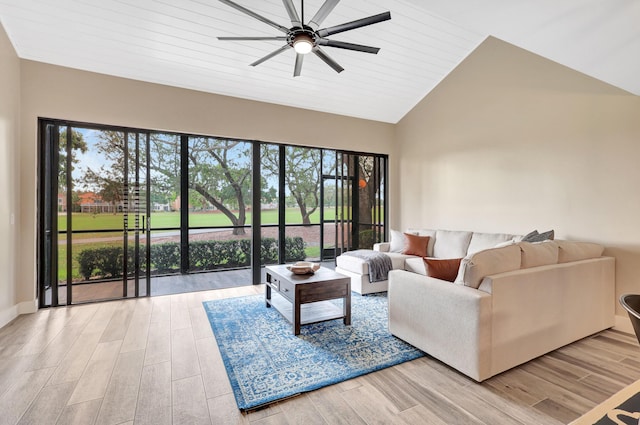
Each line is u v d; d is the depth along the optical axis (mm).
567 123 3430
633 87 2773
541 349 2365
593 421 714
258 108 4680
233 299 3902
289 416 1756
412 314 2521
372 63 4402
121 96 3830
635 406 769
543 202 3646
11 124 3227
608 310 2961
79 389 1995
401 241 4875
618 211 3051
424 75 4805
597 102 3193
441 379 2123
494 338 2064
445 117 4910
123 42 3422
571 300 2592
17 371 2205
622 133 3025
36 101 3451
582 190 3303
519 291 2201
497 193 4160
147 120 3963
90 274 3754
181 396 1932
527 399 1897
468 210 4570
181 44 3559
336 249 5434
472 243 4133
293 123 4957
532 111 3752
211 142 6012
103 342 2674
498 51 4129
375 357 2404
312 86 4613
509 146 4008
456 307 2137
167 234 5672
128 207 3924
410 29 3947
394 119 5816
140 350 2531
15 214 3297
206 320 3207
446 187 4922
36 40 3258
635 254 2943
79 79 3635
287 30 2500
